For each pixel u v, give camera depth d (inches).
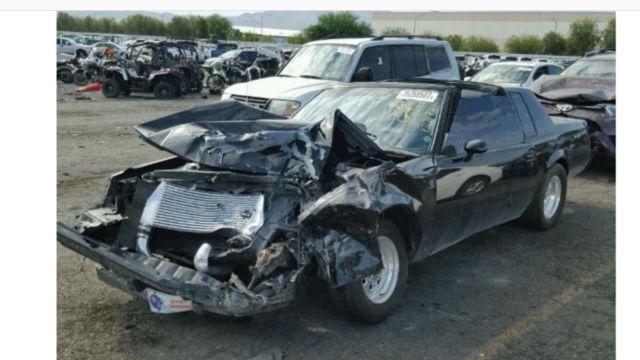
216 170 164.4
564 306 176.1
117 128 506.0
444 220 178.4
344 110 207.5
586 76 409.7
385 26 3233.3
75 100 749.9
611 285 193.3
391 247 161.5
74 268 188.5
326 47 410.3
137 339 146.5
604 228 259.0
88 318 156.0
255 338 149.3
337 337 151.3
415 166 166.9
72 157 364.5
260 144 160.7
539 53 2610.7
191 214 156.0
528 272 203.3
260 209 152.1
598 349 150.3
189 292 128.3
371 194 147.5
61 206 251.6
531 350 149.1
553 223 254.5
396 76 402.3
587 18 2564.0
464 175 183.9
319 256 140.4
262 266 137.0
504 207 212.1
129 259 139.2
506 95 224.1
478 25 2977.4
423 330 157.2
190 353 141.0
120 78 802.8
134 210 160.9
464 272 201.6
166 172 165.2
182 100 810.8
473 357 144.4
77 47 1408.7
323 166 159.6
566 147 250.7
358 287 148.9
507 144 212.4
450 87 198.2
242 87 394.0
